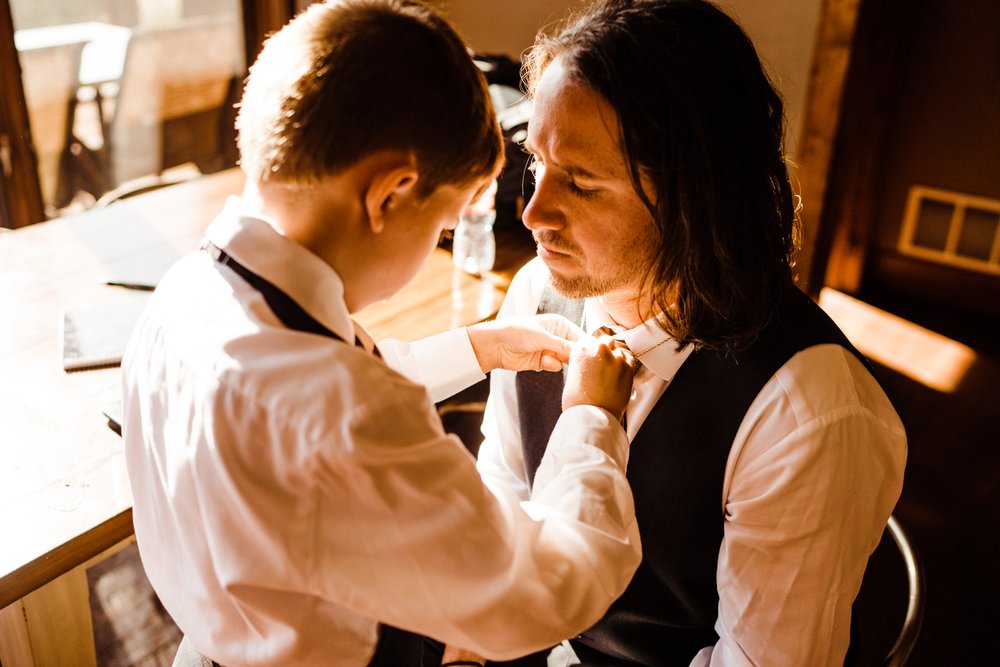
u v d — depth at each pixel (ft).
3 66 8.86
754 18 9.70
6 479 3.77
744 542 3.12
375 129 2.17
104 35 10.70
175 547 2.57
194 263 2.56
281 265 2.33
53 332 4.94
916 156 10.98
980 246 10.93
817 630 3.09
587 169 2.92
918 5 10.27
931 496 8.20
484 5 11.07
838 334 3.25
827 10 9.18
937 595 7.17
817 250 10.44
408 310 5.45
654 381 3.30
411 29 2.23
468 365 3.63
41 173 10.62
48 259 5.76
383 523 2.21
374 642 2.69
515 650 2.46
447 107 2.25
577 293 3.28
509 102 6.85
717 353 3.18
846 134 9.91
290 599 2.37
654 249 3.05
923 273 11.43
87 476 3.82
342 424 2.10
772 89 3.01
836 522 2.98
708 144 2.84
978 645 6.71
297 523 2.21
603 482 2.66
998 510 8.05
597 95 2.81
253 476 2.19
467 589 2.29
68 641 4.20
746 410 3.11
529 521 2.46
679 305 3.13
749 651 3.17
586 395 2.95
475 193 2.54
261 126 2.28
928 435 8.98
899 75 10.48
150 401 2.49
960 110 10.48
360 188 2.28
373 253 2.45
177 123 11.63
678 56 2.79
